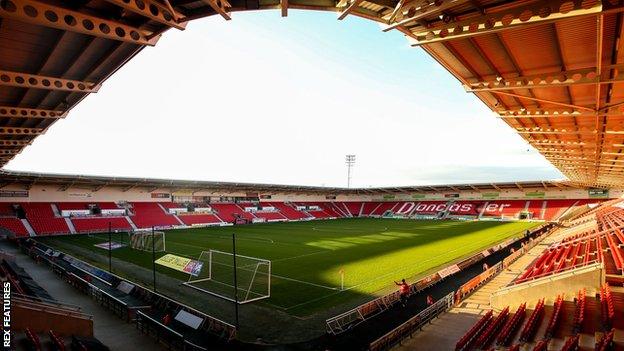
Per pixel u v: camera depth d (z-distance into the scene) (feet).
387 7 20.52
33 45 27.99
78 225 140.97
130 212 163.12
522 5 19.26
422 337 39.93
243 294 58.03
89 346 35.27
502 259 84.12
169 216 172.35
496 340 35.42
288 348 38.17
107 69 33.83
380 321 45.39
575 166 95.55
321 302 54.24
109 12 22.75
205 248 104.22
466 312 48.08
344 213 257.96
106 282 61.52
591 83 29.55
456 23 21.38
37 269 74.13
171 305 48.73
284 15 20.63
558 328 35.68
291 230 155.43
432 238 126.31
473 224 179.22
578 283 44.01
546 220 185.88
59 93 39.93
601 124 48.60
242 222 192.54
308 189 238.48
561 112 41.65
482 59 29.89
